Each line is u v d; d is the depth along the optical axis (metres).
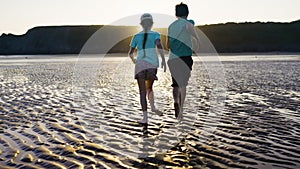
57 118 7.18
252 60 34.28
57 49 91.75
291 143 5.16
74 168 4.16
